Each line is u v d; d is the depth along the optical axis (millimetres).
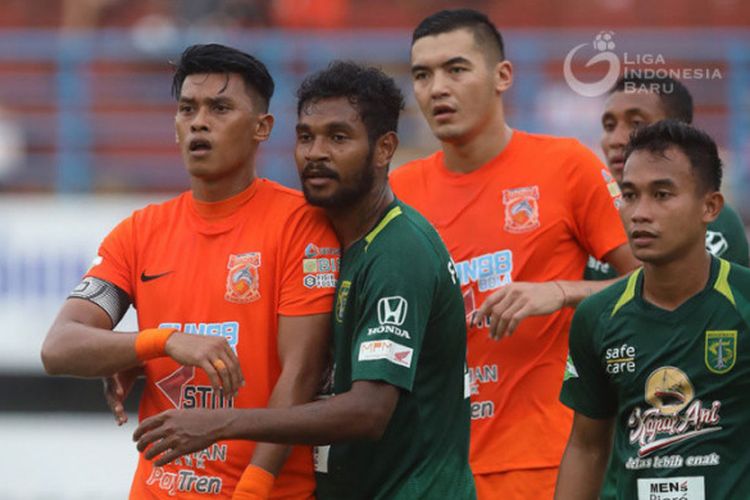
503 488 20625
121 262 18203
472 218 21359
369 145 17141
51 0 50219
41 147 44875
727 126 44000
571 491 17781
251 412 15836
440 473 17438
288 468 17500
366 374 16391
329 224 17703
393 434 17234
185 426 15617
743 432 16203
